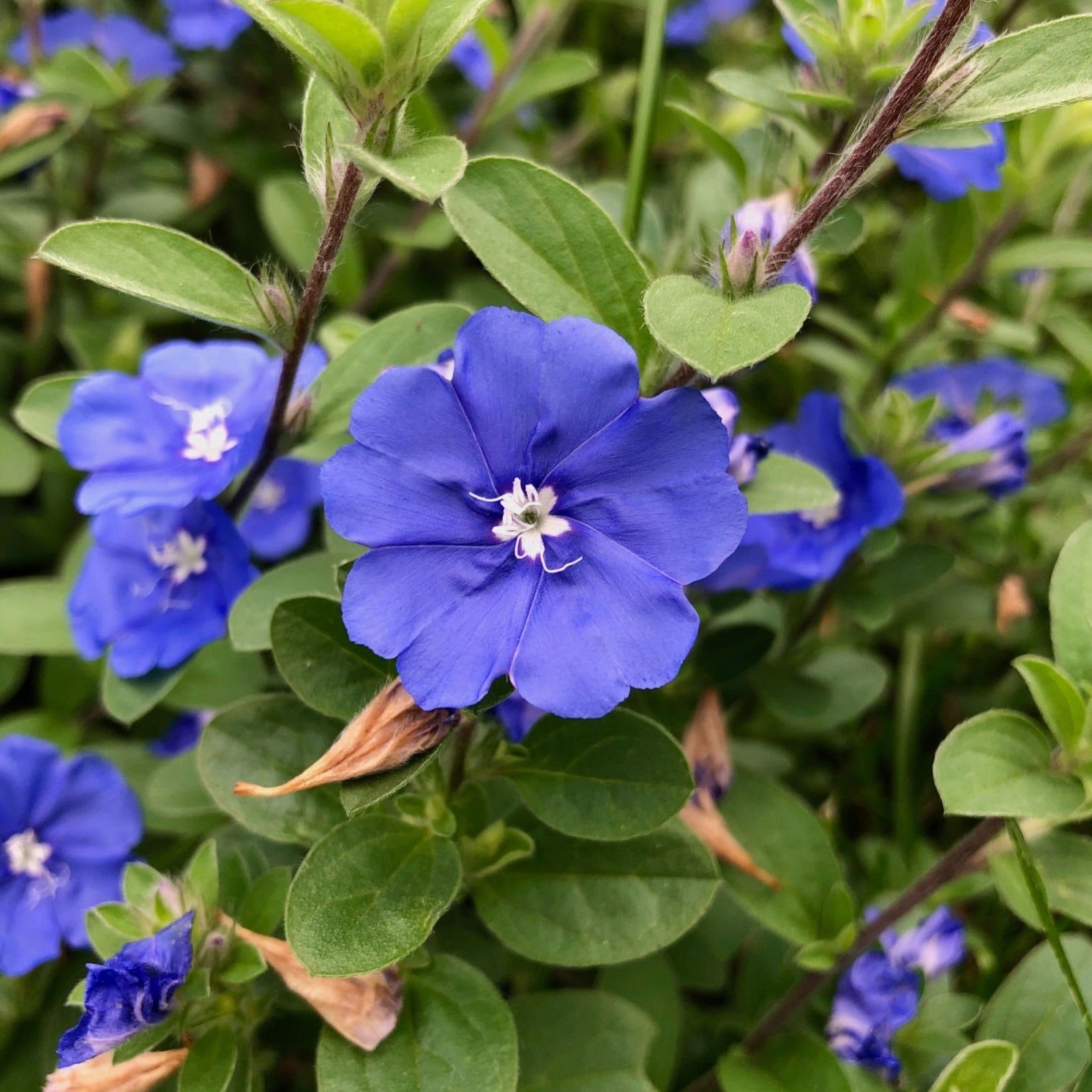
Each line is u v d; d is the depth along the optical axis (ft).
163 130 0.60
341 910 0.31
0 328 0.59
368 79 0.28
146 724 0.48
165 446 0.38
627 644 0.28
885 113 0.29
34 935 0.41
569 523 0.29
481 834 0.36
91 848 0.42
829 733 0.53
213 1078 0.33
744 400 0.61
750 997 0.43
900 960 0.42
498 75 0.57
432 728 0.29
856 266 0.62
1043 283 0.62
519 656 0.28
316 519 0.51
